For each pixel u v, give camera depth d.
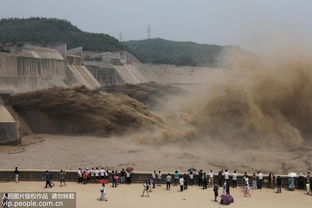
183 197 22.00
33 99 48.88
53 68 75.44
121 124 48.91
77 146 39.66
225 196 20.81
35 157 33.62
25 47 76.44
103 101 51.00
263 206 20.48
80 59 96.12
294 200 21.88
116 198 21.45
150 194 22.62
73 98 49.91
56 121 49.50
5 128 39.72
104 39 186.50
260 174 24.83
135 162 31.67
